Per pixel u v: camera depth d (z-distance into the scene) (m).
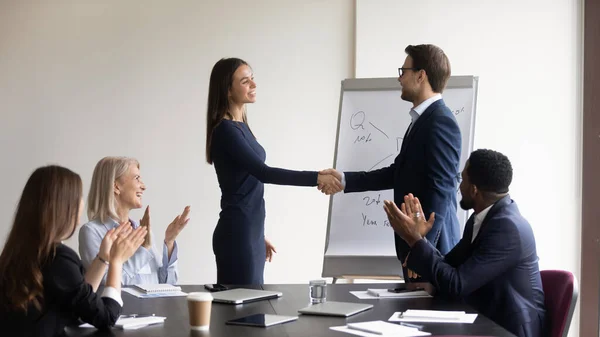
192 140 4.75
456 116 3.79
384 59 4.61
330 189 3.37
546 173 4.55
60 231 1.92
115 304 1.98
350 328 1.93
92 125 4.74
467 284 2.29
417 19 4.60
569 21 4.52
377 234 3.81
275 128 4.75
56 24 4.74
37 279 1.86
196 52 4.74
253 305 2.31
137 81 4.74
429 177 2.87
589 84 4.46
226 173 3.28
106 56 4.74
